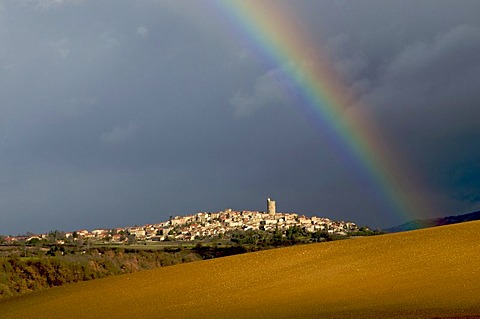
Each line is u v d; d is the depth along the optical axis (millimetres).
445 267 41125
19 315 42188
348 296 36219
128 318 36844
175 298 42562
